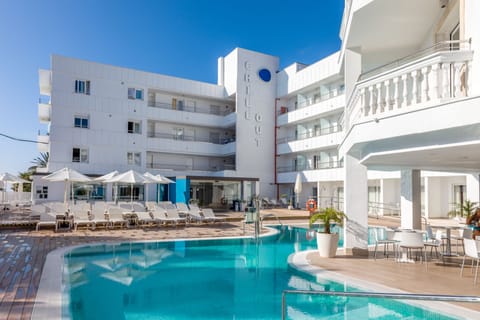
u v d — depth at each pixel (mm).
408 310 5441
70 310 5535
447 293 5754
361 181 9320
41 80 27625
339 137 26781
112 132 27828
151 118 29797
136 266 8680
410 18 8633
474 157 7621
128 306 5801
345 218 9359
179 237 13008
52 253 9352
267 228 16531
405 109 5902
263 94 33656
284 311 3676
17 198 31219
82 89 27000
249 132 32562
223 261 9391
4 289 5914
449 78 5438
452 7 7461
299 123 32562
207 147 32344
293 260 8672
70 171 16375
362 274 7148
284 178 32406
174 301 6094
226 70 33844
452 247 10820
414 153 6781
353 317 5262
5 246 10367
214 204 27109
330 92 29141
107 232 13883
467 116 4848
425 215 21297
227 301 6102
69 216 15117
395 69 6152
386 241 8688
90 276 7648
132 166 28469
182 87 31516
